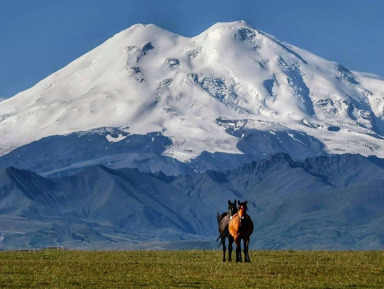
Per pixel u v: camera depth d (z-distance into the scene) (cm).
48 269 11875
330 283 10712
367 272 11594
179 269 11862
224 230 12719
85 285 10594
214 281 10800
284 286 10456
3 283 10706
